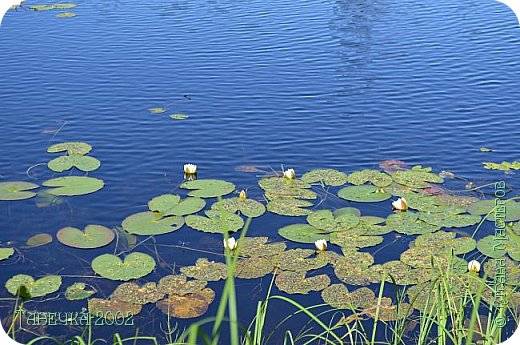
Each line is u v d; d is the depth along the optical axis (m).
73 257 3.89
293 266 3.78
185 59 7.36
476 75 6.85
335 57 7.43
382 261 3.84
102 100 6.18
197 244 4.00
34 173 4.83
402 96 6.34
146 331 3.31
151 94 6.34
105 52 7.57
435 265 3.74
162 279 3.67
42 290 3.58
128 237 4.07
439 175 4.85
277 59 7.37
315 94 6.37
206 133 5.51
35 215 4.29
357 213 4.32
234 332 1.85
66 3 9.86
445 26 8.66
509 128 5.62
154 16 9.16
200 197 4.50
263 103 6.14
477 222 4.20
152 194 4.56
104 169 4.90
